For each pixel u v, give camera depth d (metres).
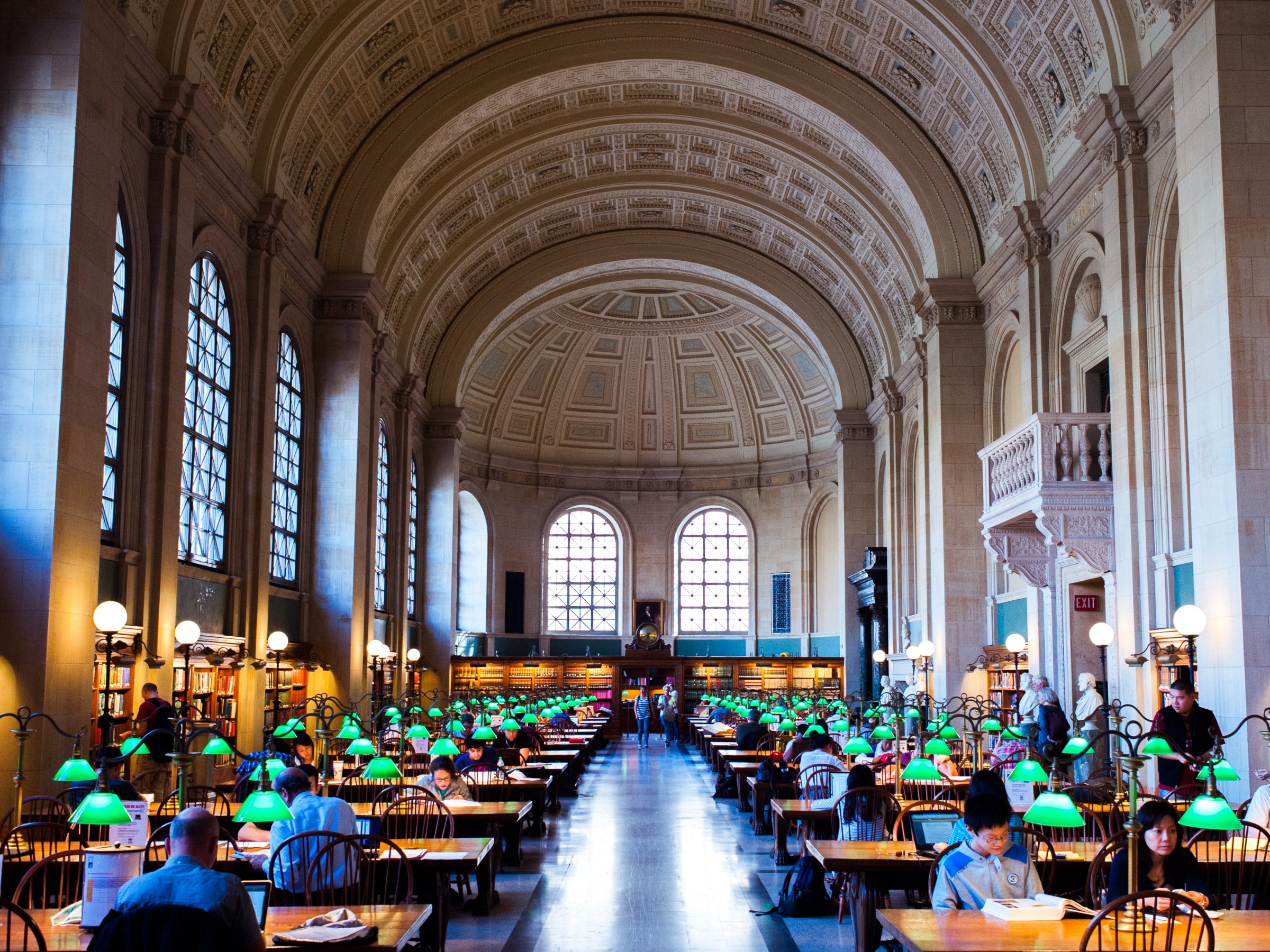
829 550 39.91
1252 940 5.96
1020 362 22.23
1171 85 14.78
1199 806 6.22
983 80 20.50
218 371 18.38
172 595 15.38
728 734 26.05
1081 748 9.48
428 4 21.77
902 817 9.74
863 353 33.97
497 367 40.31
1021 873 7.05
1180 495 14.82
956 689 23.38
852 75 24.38
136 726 13.38
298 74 19.72
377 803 11.55
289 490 22.33
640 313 40.50
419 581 33.19
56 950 5.79
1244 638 11.79
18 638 11.84
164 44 15.61
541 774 17.16
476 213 29.50
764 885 12.75
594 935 10.42
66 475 12.33
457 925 10.79
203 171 17.16
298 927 6.27
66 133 12.56
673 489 42.66
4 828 9.48
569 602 42.44
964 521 23.84
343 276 23.59
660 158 29.94
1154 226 15.45
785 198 30.22
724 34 24.34
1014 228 20.69
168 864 5.21
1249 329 12.19
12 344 12.27
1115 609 16.36
